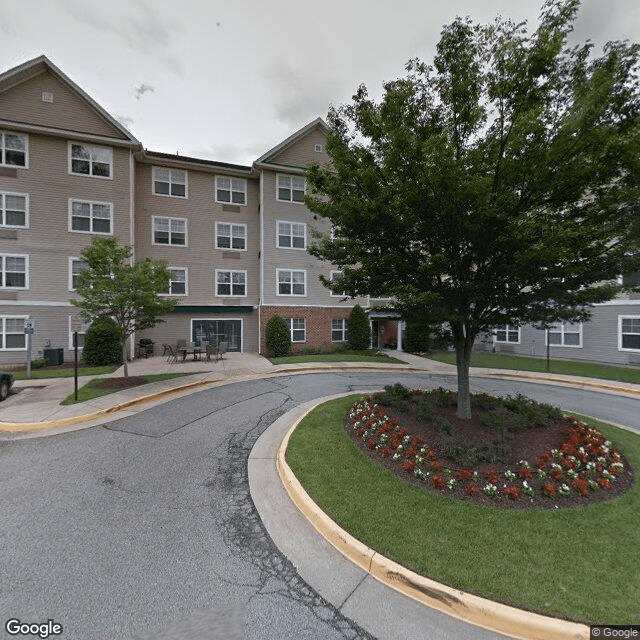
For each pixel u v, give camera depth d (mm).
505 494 4137
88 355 14742
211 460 5430
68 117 15719
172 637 2453
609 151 3900
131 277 9789
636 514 3867
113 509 4051
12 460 5379
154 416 7641
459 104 4789
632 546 3346
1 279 14820
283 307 19750
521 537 3449
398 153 4684
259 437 6383
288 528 3748
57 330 15578
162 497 4340
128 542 3463
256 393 9797
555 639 2504
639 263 4422
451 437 5488
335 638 2469
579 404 9609
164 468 5145
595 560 3152
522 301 5340
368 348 20469
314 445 5594
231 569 3125
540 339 19375
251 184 20391
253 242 20422
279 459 5242
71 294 15820
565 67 4223
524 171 4336
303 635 2484
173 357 17203
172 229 18781
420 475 4512
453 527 3594
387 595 2873
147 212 18297
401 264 5539
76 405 8078
